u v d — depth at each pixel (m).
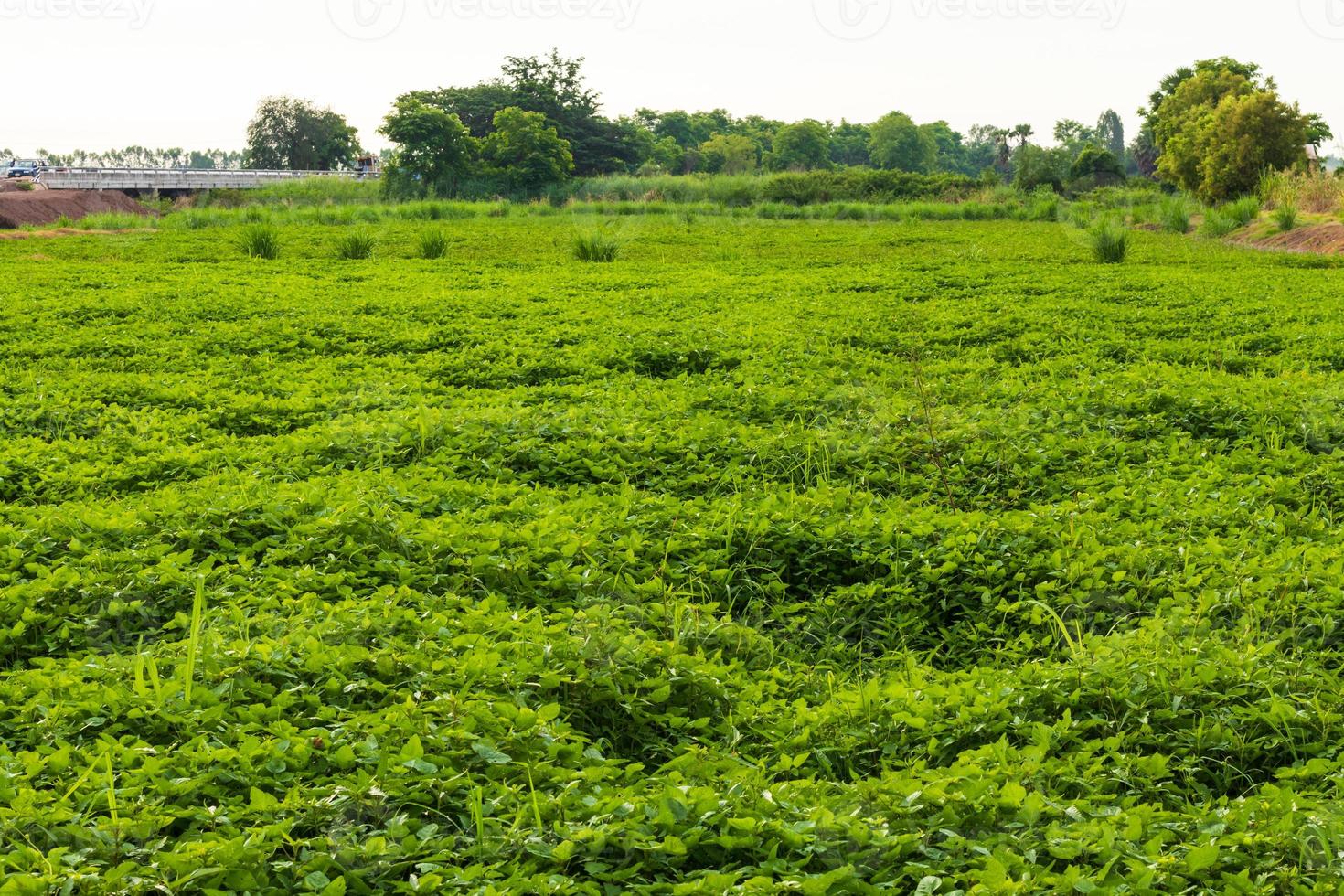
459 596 5.48
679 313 15.05
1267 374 11.23
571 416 8.80
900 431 8.49
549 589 5.62
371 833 3.37
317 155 91.12
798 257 25.47
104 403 10.04
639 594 5.59
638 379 10.90
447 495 6.90
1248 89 58.28
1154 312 14.82
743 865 3.31
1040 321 13.96
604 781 3.74
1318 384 10.11
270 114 90.19
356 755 3.73
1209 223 29.75
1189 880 3.24
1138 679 4.43
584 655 4.57
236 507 6.30
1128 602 5.50
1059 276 19.28
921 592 5.80
